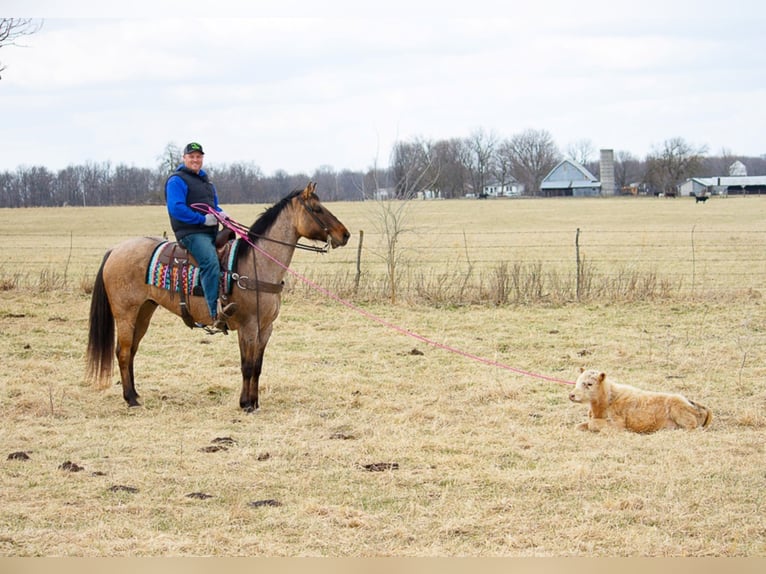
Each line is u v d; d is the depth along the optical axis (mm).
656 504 7023
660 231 53781
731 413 10273
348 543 6320
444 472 7973
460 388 11914
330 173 100625
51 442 8992
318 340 15555
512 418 10219
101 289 11086
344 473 7961
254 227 10891
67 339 15352
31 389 11484
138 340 11297
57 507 6949
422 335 16016
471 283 21734
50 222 76562
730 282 24078
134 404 10844
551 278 21953
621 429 9531
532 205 105688
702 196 103938
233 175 101562
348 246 41781
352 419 10188
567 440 9109
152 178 129250
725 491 7324
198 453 8609
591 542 6309
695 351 14180
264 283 10695
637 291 20203
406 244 43719
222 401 11242
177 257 10805
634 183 166000
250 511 6910
